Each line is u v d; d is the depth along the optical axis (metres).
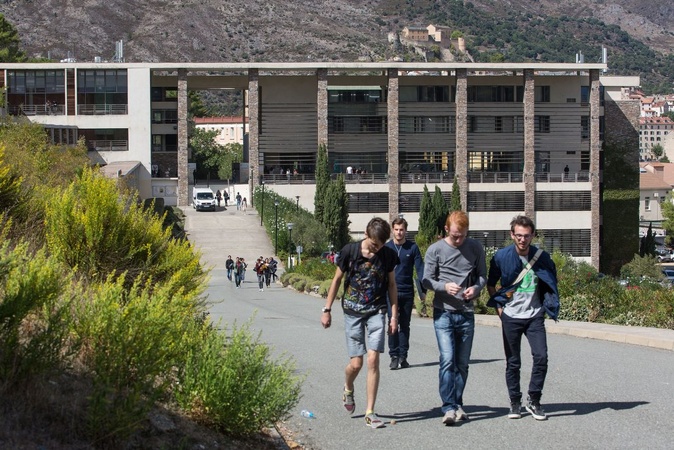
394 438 9.76
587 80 91.62
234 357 8.74
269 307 33.34
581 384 12.86
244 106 106.56
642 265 77.75
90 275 13.61
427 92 90.75
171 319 8.85
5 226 14.30
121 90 88.88
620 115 92.44
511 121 90.31
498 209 87.19
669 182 163.38
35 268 8.41
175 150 93.19
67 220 14.00
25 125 56.16
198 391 8.64
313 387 12.68
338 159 90.44
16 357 7.77
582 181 87.75
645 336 17.72
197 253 15.34
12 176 16.20
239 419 8.59
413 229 87.12
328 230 79.69
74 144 87.62
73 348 8.23
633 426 10.21
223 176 125.06
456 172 87.12
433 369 14.48
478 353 16.38
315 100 91.12
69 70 88.44
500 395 12.11
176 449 7.83
